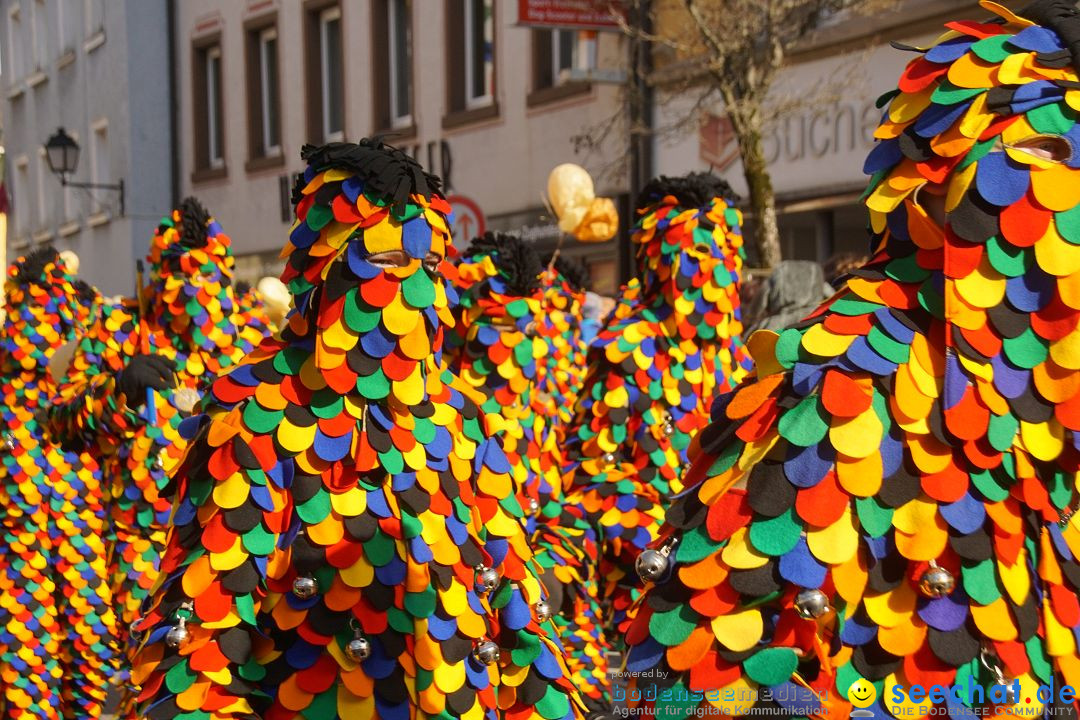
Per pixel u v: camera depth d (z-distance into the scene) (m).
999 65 2.08
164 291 5.54
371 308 2.66
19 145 32.22
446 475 2.77
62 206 30.00
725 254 4.65
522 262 5.01
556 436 5.03
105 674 5.30
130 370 4.67
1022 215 2.02
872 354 2.05
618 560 4.39
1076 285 2.02
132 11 25.92
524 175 18.03
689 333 4.55
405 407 2.75
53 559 5.29
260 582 2.61
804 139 13.55
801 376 2.05
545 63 17.92
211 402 2.70
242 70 23.97
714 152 14.89
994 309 2.03
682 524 2.09
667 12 15.22
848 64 13.08
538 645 2.81
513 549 2.86
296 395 2.70
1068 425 2.03
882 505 2.01
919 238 2.08
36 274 5.64
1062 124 2.04
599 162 16.69
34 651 5.13
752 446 2.07
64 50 29.09
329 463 2.67
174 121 26.34
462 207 9.77
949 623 1.99
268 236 23.52
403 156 2.71
